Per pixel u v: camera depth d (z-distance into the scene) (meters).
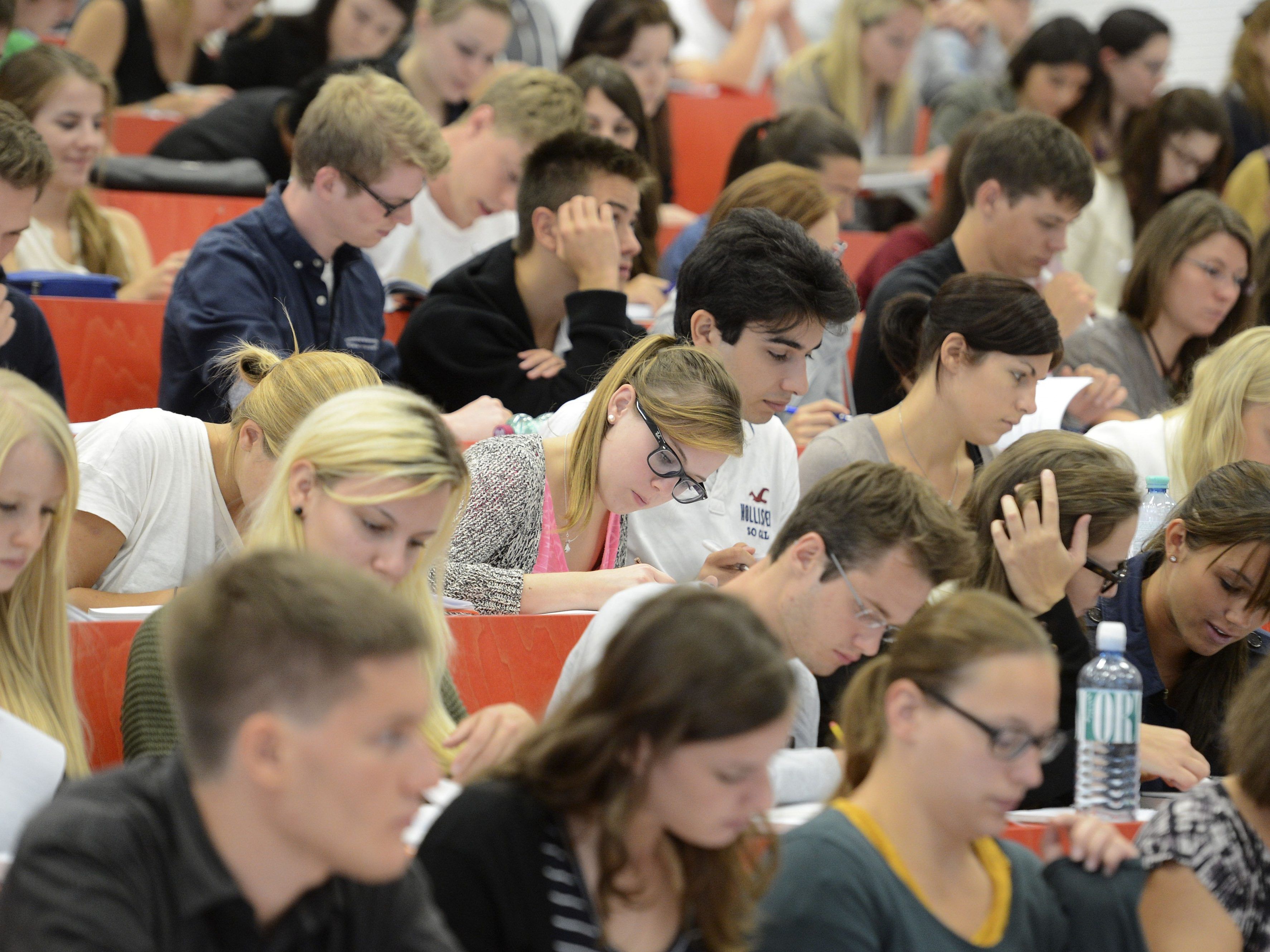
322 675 4.50
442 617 7.69
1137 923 6.50
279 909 4.79
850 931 5.90
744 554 10.16
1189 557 9.53
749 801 5.28
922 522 7.59
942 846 6.20
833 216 14.11
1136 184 18.47
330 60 20.23
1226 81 22.53
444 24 17.92
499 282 13.50
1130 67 21.38
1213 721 9.81
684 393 9.45
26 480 6.51
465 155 15.75
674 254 16.58
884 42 21.98
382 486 6.89
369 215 12.43
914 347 12.56
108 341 13.19
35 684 6.85
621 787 5.37
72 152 14.45
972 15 25.58
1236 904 6.75
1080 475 9.02
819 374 14.18
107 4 19.09
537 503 9.74
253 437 8.71
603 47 19.58
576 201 13.13
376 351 13.19
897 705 6.21
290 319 12.55
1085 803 8.41
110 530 8.95
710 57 25.62
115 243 15.16
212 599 4.66
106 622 8.00
